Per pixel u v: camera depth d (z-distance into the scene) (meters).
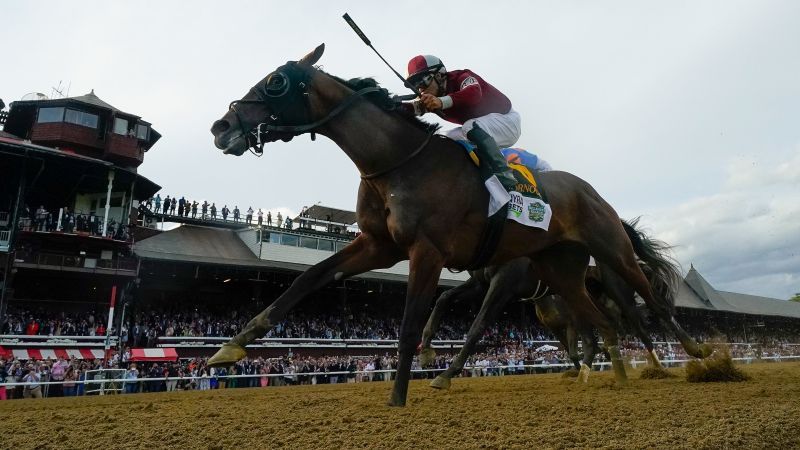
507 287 7.54
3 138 23.75
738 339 44.16
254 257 29.53
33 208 26.89
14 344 18.75
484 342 28.61
